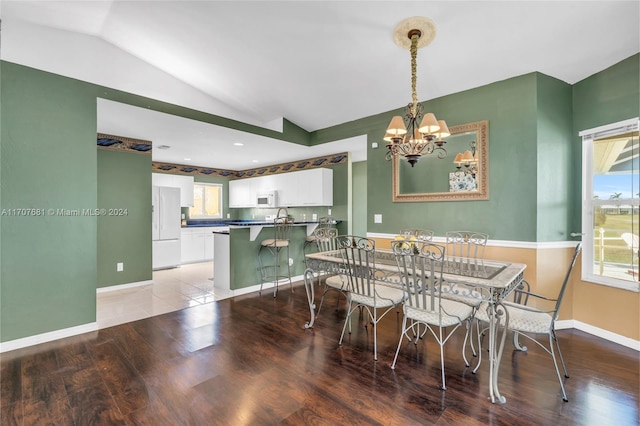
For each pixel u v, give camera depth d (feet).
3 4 7.65
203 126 12.62
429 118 6.97
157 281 15.92
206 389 6.46
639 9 6.79
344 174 18.11
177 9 7.98
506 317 6.22
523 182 9.52
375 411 5.76
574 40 7.95
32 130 8.56
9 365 7.43
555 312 6.48
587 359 7.72
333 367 7.37
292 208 21.71
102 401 6.05
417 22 7.76
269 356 7.91
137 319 10.54
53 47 8.87
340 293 13.80
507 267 7.82
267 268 14.94
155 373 7.07
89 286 9.55
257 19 8.16
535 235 9.29
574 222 9.85
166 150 17.31
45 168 8.79
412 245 7.62
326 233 14.62
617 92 8.68
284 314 11.09
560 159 9.68
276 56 9.75
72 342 8.73
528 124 9.43
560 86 9.75
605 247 9.16
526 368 7.31
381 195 13.23
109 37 9.43
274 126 14.58
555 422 5.45
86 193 9.52
